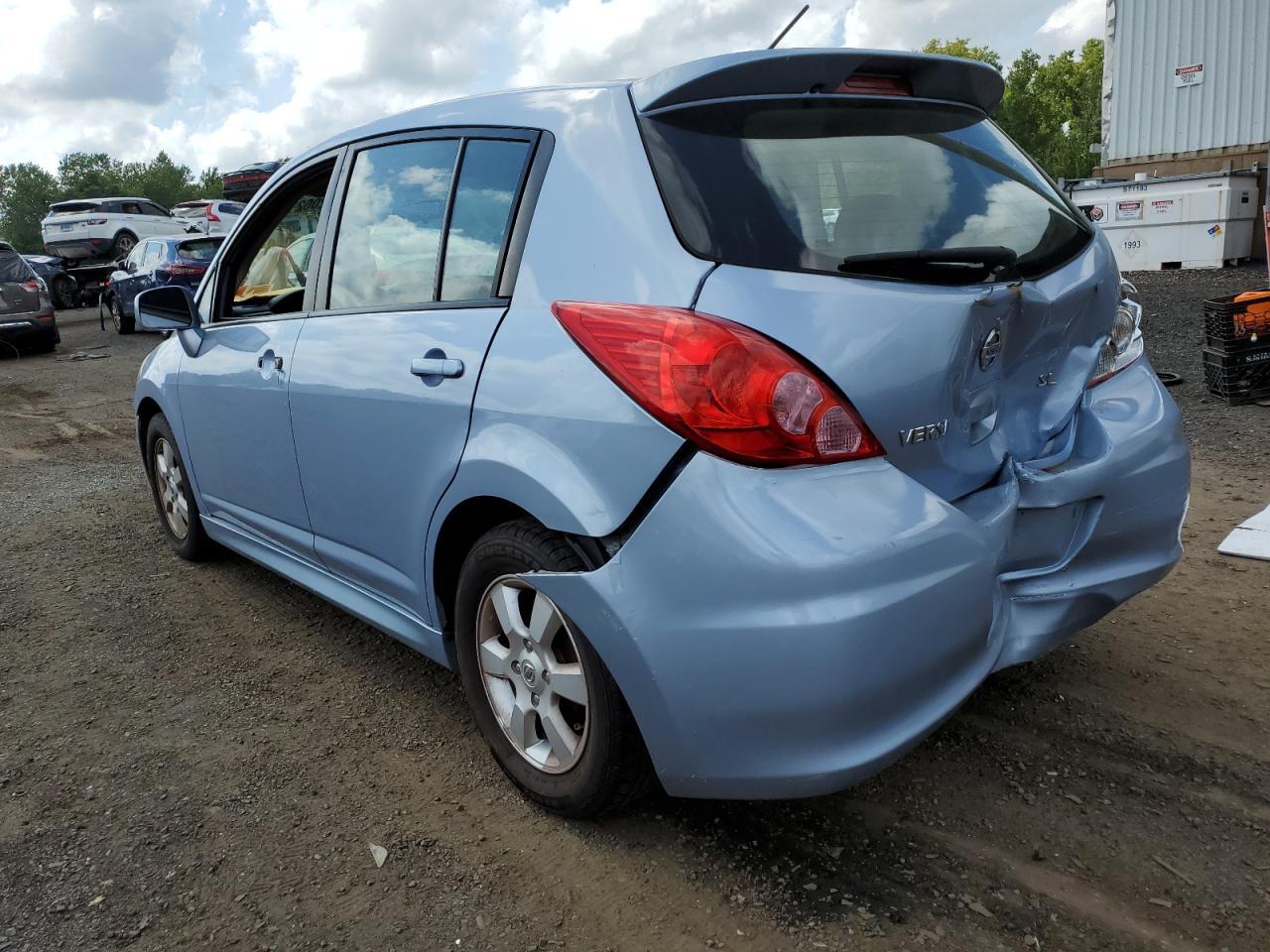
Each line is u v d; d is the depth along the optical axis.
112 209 26.34
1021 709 2.84
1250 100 14.41
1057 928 1.99
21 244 132.38
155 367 4.22
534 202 2.35
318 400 2.90
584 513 2.03
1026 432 2.39
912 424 1.98
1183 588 3.64
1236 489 4.79
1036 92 70.19
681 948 1.99
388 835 2.40
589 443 2.04
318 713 3.05
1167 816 2.33
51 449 7.54
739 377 1.86
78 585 4.25
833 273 1.97
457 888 2.20
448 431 2.41
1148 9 15.32
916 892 2.12
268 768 2.74
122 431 8.19
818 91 2.29
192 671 3.37
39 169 132.12
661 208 2.06
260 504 3.48
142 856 2.36
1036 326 2.22
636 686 2.01
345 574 3.11
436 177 2.70
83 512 5.46
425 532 2.58
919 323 1.94
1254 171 14.00
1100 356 2.55
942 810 2.39
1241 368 6.48
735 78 2.15
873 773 1.90
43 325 14.36
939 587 1.91
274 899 2.19
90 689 3.26
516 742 2.47
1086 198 15.18
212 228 25.36
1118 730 2.71
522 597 2.44
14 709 3.14
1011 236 2.30
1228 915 2.01
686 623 1.90
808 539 1.81
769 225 2.02
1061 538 2.39
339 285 3.01
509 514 2.41
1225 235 13.77
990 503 2.19
